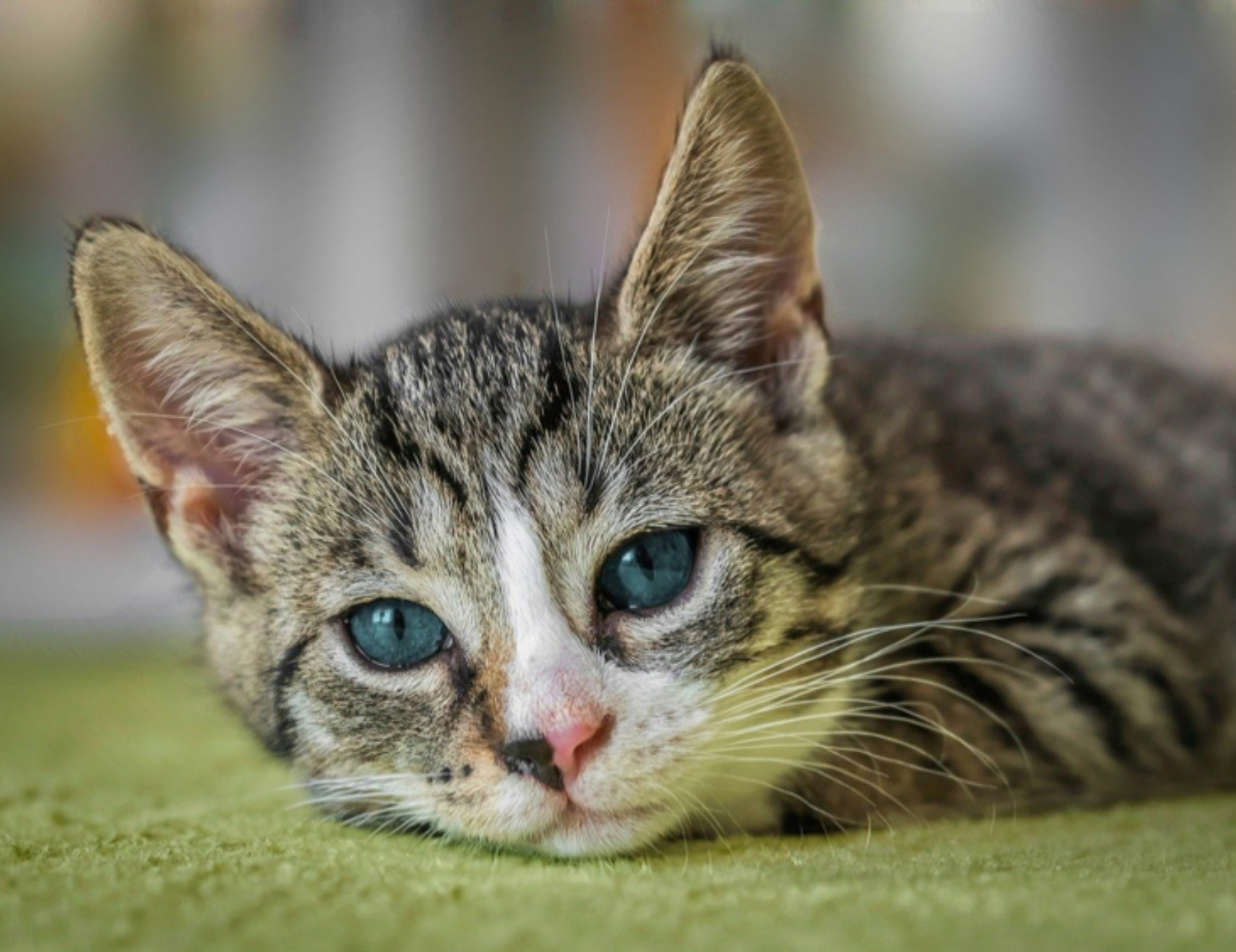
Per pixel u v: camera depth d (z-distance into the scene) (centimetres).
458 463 26
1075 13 50
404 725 25
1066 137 51
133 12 55
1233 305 51
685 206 26
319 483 26
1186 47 50
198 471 28
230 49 54
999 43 50
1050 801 28
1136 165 51
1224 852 23
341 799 26
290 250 54
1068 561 29
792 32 48
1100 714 28
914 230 50
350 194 54
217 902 21
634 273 26
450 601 25
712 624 25
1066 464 31
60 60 55
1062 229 51
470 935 19
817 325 27
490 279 52
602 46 50
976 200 51
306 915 20
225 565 28
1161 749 29
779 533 26
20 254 56
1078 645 28
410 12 53
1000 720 28
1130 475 31
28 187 56
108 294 27
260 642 27
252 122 54
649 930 19
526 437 26
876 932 19
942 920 20
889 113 50
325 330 53
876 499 28
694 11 49
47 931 20
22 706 42
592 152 51
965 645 28
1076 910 20
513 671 25
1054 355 35
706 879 22
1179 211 51
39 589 59
